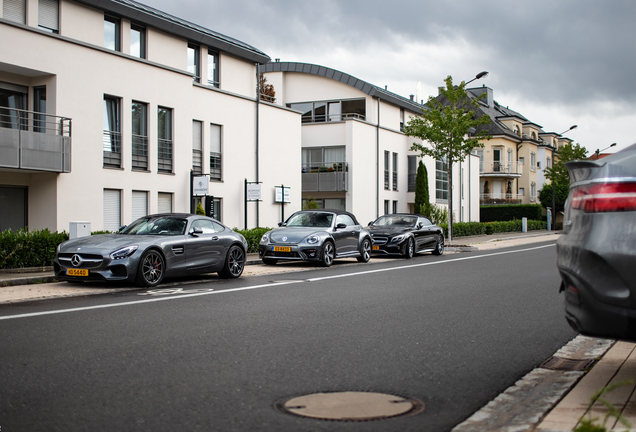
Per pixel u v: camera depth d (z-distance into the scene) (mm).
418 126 26375
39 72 16797
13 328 6656
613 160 3830
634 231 3588
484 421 3666
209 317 7465
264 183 25984
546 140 72875
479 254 22062
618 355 5484
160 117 20781
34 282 11523
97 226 18188
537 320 7488
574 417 3670
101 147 18266
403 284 11492
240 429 3480
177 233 11781
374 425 3574
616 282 3617
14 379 4559
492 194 59781
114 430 3461
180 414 3742
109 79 18594
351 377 4680
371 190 34594
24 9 17688
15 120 17266
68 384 4422
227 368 4914
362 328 6793
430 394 4254
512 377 4762
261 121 25797
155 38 21750
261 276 13289
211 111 23141
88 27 19281
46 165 16281
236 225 24438
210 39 23594
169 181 20906
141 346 5742
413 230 20141
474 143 25703
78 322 7059
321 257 15648
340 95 35656
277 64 36531
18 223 17359
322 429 3496
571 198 4086
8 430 3465
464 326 7020
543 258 19516
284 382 4508
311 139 34562
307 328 6754
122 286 10977
